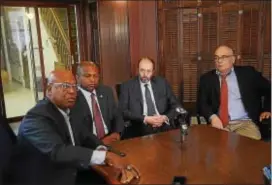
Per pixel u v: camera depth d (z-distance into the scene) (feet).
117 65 13.60
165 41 12.48
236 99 9.20
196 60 12.16
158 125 8.64
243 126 8.86
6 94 18.22
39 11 16.24
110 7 13.42
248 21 11.23
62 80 5.77
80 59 16.14
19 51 17.76
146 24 12.71
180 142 6.31
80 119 6.77
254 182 4.49
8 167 5.51
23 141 5.45
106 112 8.23
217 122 8.69
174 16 12.12
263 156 5.45
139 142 6.39
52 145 5.26
